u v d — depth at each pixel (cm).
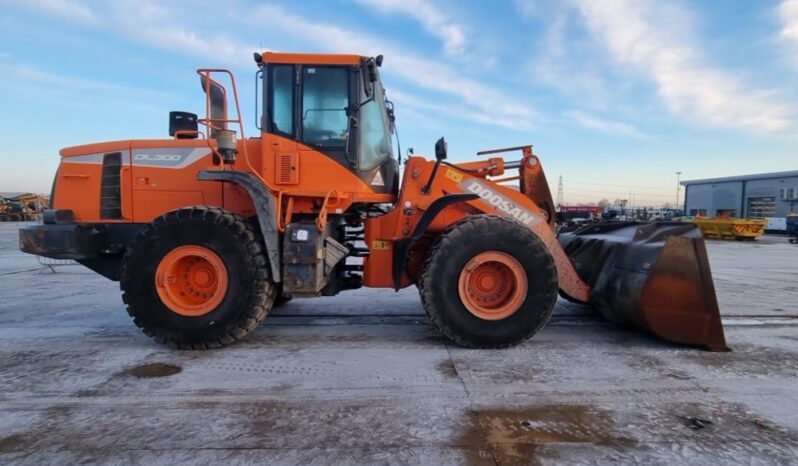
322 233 373
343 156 404
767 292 644
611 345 377
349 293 631
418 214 402
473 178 406
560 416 246
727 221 2217
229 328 355
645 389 283
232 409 254
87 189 433
